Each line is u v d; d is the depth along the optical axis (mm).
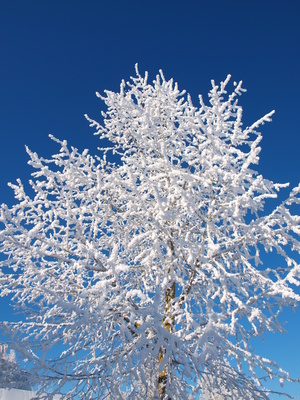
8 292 4227
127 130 5445
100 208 4938
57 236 3920
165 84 5723
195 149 4539
